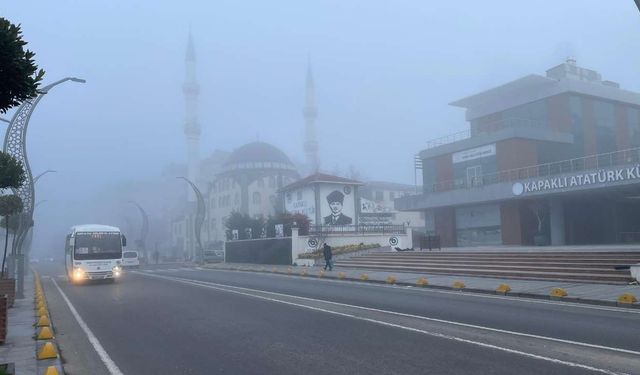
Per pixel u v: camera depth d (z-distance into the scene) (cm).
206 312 1395
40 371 798
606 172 3409
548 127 4709
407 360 796
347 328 1088
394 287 2036
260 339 998
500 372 714
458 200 4562
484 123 5319
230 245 4894
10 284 1650
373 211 4862
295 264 3694
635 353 805
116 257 2603
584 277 1808
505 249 3106
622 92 4966
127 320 1315
